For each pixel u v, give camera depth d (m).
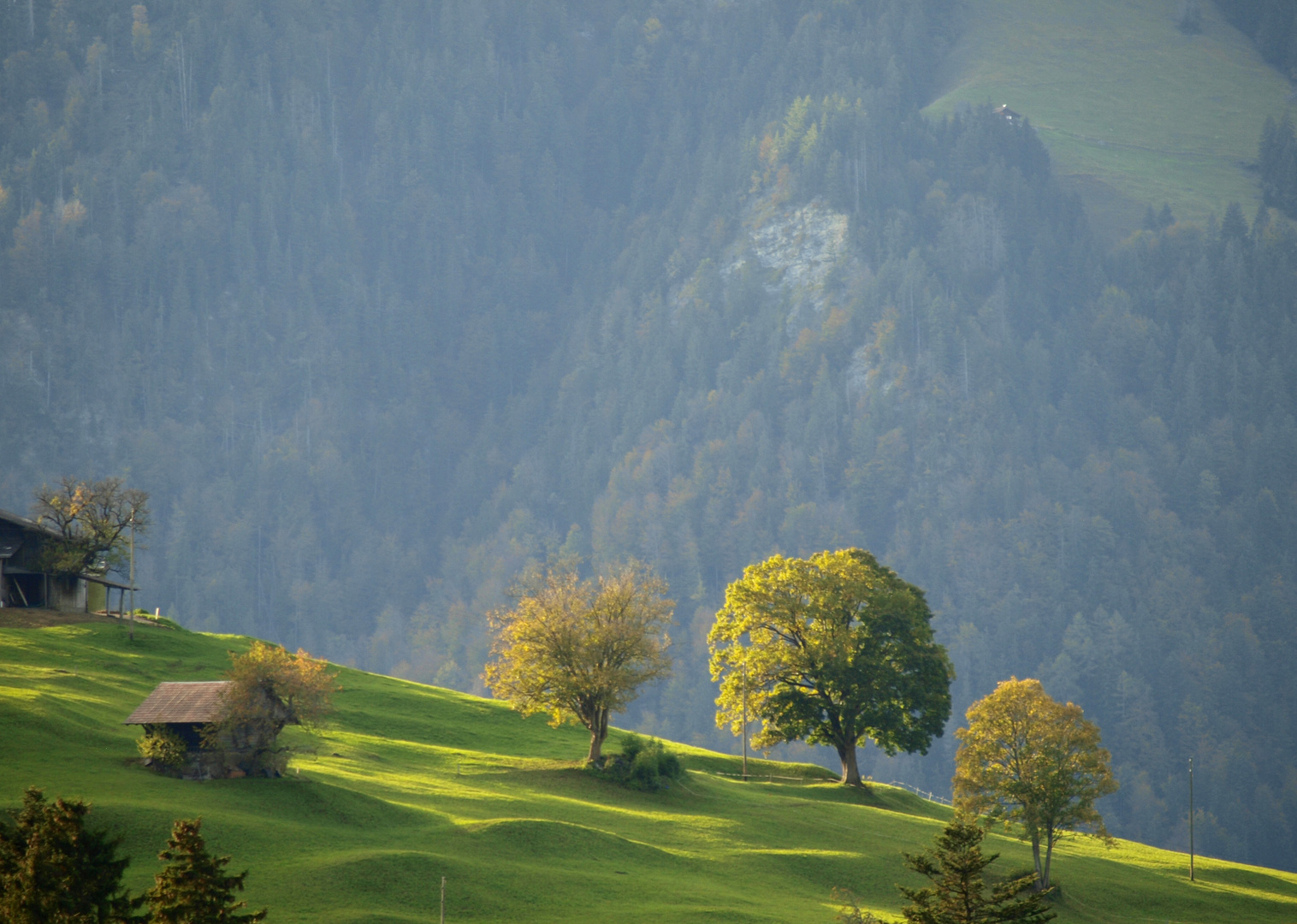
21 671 141.75
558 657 144.12
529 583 153.38
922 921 67.50
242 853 93.12
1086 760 123.06
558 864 103.25
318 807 107.12
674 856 112.25
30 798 67.00
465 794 124.75
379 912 85.00
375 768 132.88
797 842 125.19
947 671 162.88
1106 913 123.19
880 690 159.38
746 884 107.06
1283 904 136.25
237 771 111.44
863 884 113.56
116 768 108.50
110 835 91.06
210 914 64.06
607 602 148.50
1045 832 127.88
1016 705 124.75
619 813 126.38
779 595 165.38
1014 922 67.94
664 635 153.62
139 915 75.44
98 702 131.75
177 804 99.62
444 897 89.50
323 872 90.38
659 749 147.25
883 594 162.75
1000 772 124.69
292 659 116.38
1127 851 160.12
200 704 111.94
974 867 67.38
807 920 95.50
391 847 99.94
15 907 62.94
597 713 147.00
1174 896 133.12
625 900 95.44
